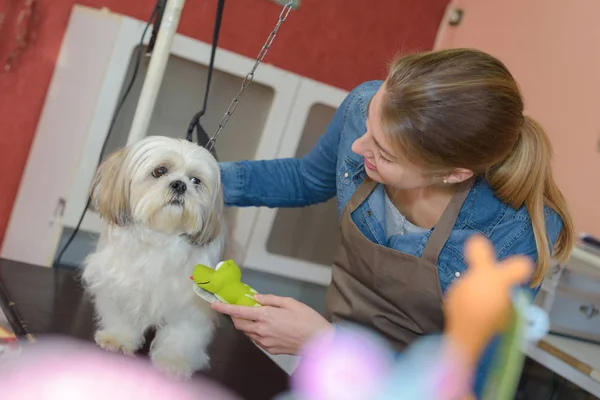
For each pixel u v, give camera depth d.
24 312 1.37
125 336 1.37
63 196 1.92
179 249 1.35
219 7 1.50
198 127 1.60
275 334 1.22
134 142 1.44
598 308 1.94
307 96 2.16
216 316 1.42
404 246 1.30
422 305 1.29
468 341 0.82
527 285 1.21
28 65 2.19
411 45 2.76
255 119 2.17
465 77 1.06
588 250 2.00
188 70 2.03
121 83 1.87
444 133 1.04
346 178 1.42
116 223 1.35
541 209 1.23
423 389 1.02
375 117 1.12
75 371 1.19
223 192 1.47
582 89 2.29
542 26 2.47
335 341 1.24
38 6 2.16
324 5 2.53
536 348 1.80
